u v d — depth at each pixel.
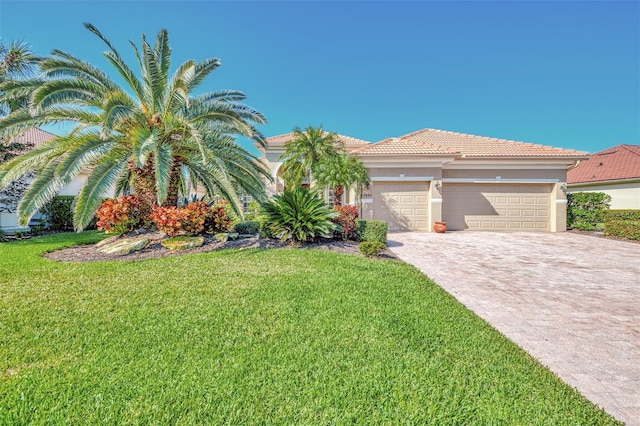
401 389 2.94
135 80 10.24
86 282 5.98
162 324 4.17
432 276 7.73
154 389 2.80
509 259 9.90
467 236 15.58
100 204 9.34
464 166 18.41
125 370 3.08
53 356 3.32
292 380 3.00
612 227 15.29
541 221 18.47
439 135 22.14
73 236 12.67
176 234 9.82
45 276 6.34
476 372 3.29
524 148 18.98
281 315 4.58
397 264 8.62
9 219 13.79
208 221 11.13
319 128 17.27
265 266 7.52
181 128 9.88
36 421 2.40
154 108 10.34
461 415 2.63
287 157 18.91
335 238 11.91
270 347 3.63
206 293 5.46
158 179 8.56
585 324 4.86
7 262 7.54
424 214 17.64
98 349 3.49
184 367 3.16
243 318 4.43
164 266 7.30
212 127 10.59
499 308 5.54
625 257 10.34
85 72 9.35
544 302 5.87
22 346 3.52
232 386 2.87
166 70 10.66
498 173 18.38
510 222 18.56
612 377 3.43
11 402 2.59
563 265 9.08
